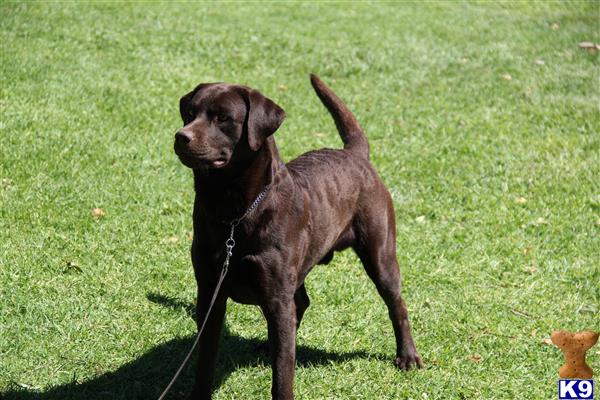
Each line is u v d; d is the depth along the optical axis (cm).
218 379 532
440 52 1387
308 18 1560
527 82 1254
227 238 447
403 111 1110
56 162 801
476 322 625
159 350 552
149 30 1309
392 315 563
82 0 1416
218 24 1418
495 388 541
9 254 641
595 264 735
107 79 1063
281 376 459
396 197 846
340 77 1244
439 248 746
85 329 563
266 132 439
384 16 1623
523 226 798
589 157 984
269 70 1230
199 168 436
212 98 438
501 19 1653
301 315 580
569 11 1739
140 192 773
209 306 470
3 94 938
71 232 690
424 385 540
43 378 509
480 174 919
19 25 1188
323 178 505
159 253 679
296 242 463
